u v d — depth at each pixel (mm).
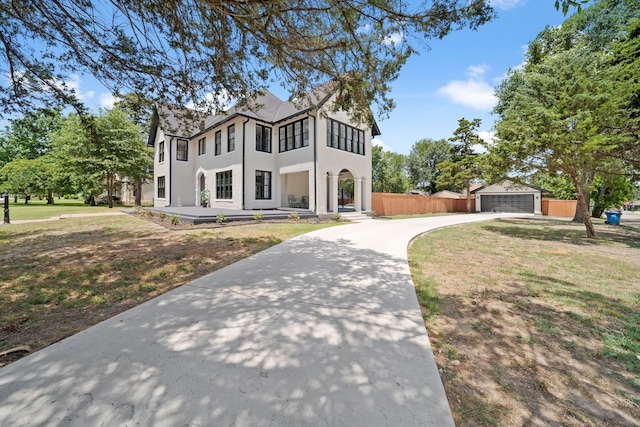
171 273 5164
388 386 2115
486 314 3627
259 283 4605
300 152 16531
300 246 7766
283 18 5000
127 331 2938
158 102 6348
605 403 2070
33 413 1780
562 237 10977
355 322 3227
